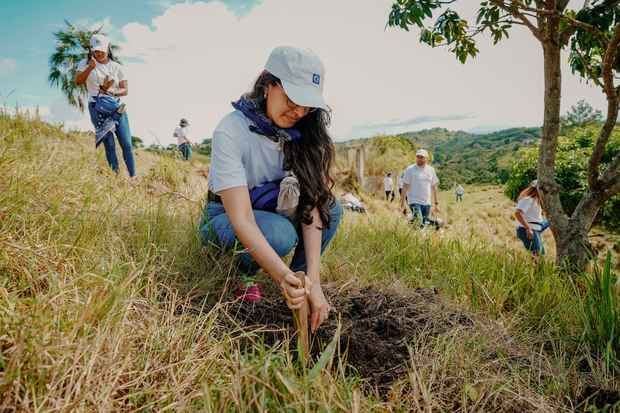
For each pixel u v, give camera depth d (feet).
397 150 54.85
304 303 5.90
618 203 42.04
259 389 4.87
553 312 8.20
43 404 3.88
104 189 9.75
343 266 9.37
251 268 7.61
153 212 9.00
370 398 5.36
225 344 5.50
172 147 18.98
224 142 6.57
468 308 8.48
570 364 6.91
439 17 12.82
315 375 4.92
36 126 14.38
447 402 5.75
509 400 5.76
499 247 11.44
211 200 7.81
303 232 7.37
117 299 5.22
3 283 5.31
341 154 50.49
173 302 6.02
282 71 6.26
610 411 5.76
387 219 13.28
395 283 8.96
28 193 7.48
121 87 15.01
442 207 41.24
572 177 48.83
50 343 4.42
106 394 4.25
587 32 11.29
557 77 11.71
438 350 6.46
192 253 7.80
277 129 6.81
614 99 10.82
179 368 4.91
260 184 7.29
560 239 11.89
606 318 7.32
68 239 6.97
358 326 7.25
